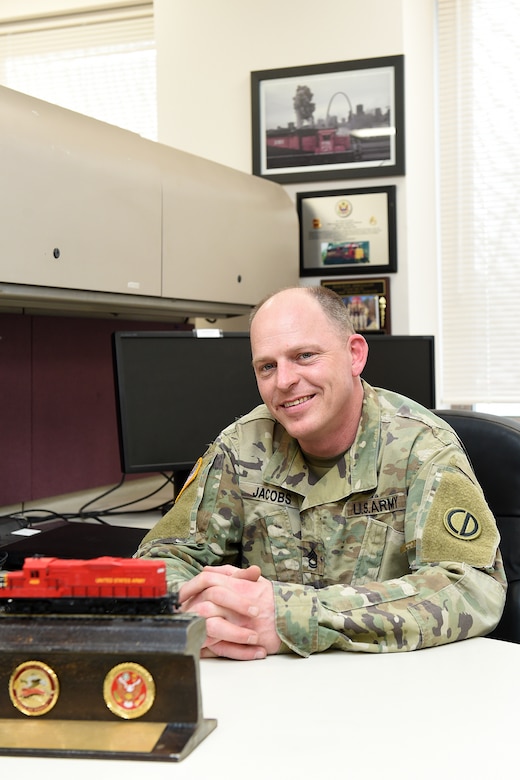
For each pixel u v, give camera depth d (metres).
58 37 3.11
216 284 2.28
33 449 2.22
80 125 1.89
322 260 2.65
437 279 2.82
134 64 3.03
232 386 2.05
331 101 2.59
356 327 2.63
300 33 2.61
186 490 1.38
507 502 1.39
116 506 2.34
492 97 2.76
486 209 2.77
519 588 1.35
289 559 1.29
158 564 0.78
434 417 1.31
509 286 2.76
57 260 1.80
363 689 0.89
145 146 2.08
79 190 1.85
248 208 2.39
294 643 1.00
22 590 0.79
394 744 0.75
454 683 0.90
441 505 1.17
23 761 0.73
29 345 2.20
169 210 2.11
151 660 0.77
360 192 2.60
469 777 0.69
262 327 1.22
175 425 1.98
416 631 1.01
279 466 1.31
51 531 1.85
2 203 1.67
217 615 1.00
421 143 2.69
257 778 0.69
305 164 2.63
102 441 2.46
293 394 1.21
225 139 2.70
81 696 0.78
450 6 2.78
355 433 1.28
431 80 2.77
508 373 2.77
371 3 2.55
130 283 2.00
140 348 1.94
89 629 0.77
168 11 2.74
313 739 0.76
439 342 2.83
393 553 1.23
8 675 0.79
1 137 1.66
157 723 0.77
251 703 0.85
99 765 0.72
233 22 2.68
